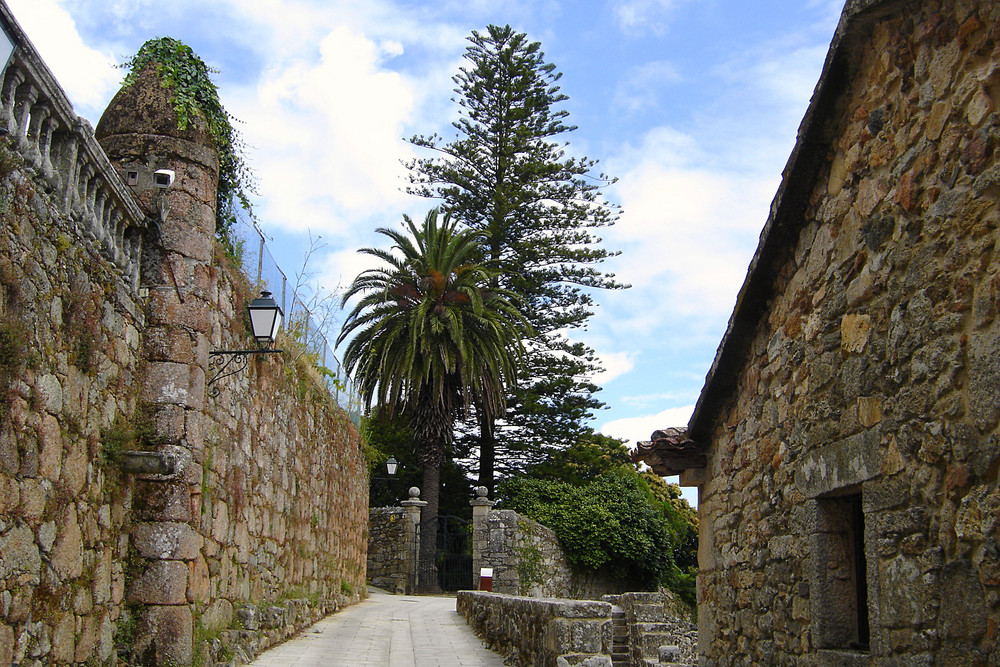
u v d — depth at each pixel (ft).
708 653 24.67
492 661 33.42
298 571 44.52
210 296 28.14
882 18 15.31
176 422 25.93
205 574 27.78
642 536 98.02
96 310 22.54
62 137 20.48
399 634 42.75
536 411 113.70
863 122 16.14
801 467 18.28
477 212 118.93
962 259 13.05
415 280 86.17
